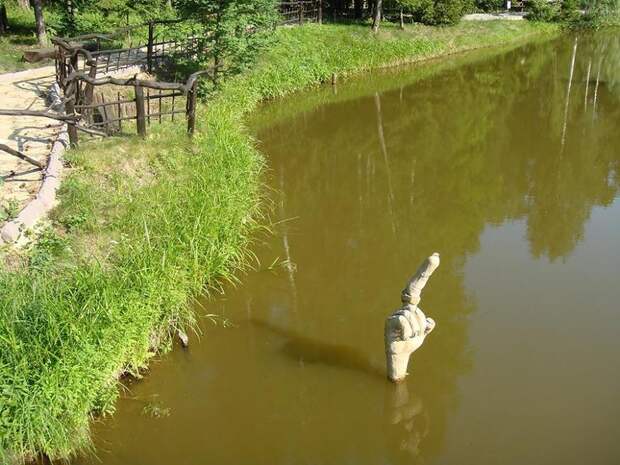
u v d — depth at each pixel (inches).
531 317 330.6
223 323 321.4
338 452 247.4
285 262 382.9
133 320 270.4
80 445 238.8
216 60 656.4
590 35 1424.7
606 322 326.0
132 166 419.5
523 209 478.6
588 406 266.1
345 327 320.8
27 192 358.6
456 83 946.1
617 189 521.0
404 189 516.4
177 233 343.9
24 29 812.0
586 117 757.3
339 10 1221.7
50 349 239.8
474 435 251.4
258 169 498.9
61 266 301.4
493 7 1517.0
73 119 380.2
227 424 259.0
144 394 272.5
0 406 220.5
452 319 328.5
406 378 282.2
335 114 754.8
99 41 702.5
